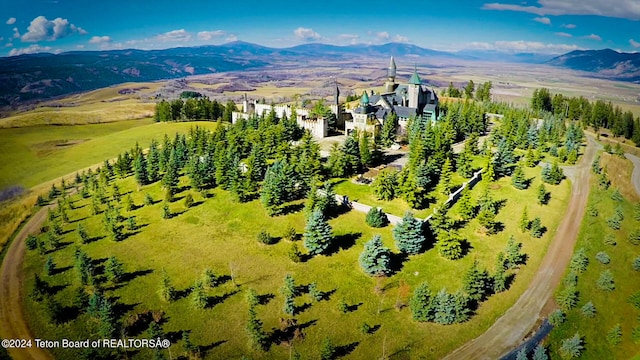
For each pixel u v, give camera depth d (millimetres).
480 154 140000
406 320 72438
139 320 69000
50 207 118438
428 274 83000
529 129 159875
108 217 97375
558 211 112000
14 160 174375
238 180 105625
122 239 93250
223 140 139000
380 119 156875
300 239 90938
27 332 68875
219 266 83125
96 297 70375
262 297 75312
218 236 92688
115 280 78312
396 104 178500
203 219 99312
